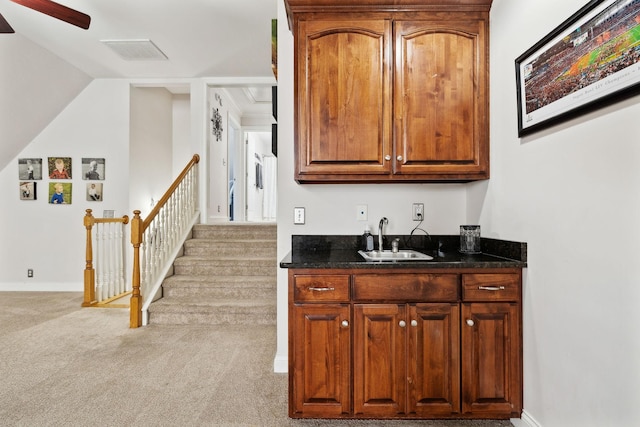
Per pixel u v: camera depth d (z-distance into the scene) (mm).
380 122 2057
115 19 3332
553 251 1525
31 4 2312
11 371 2377
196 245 4320
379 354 1765
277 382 2234
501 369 1764
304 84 2062
